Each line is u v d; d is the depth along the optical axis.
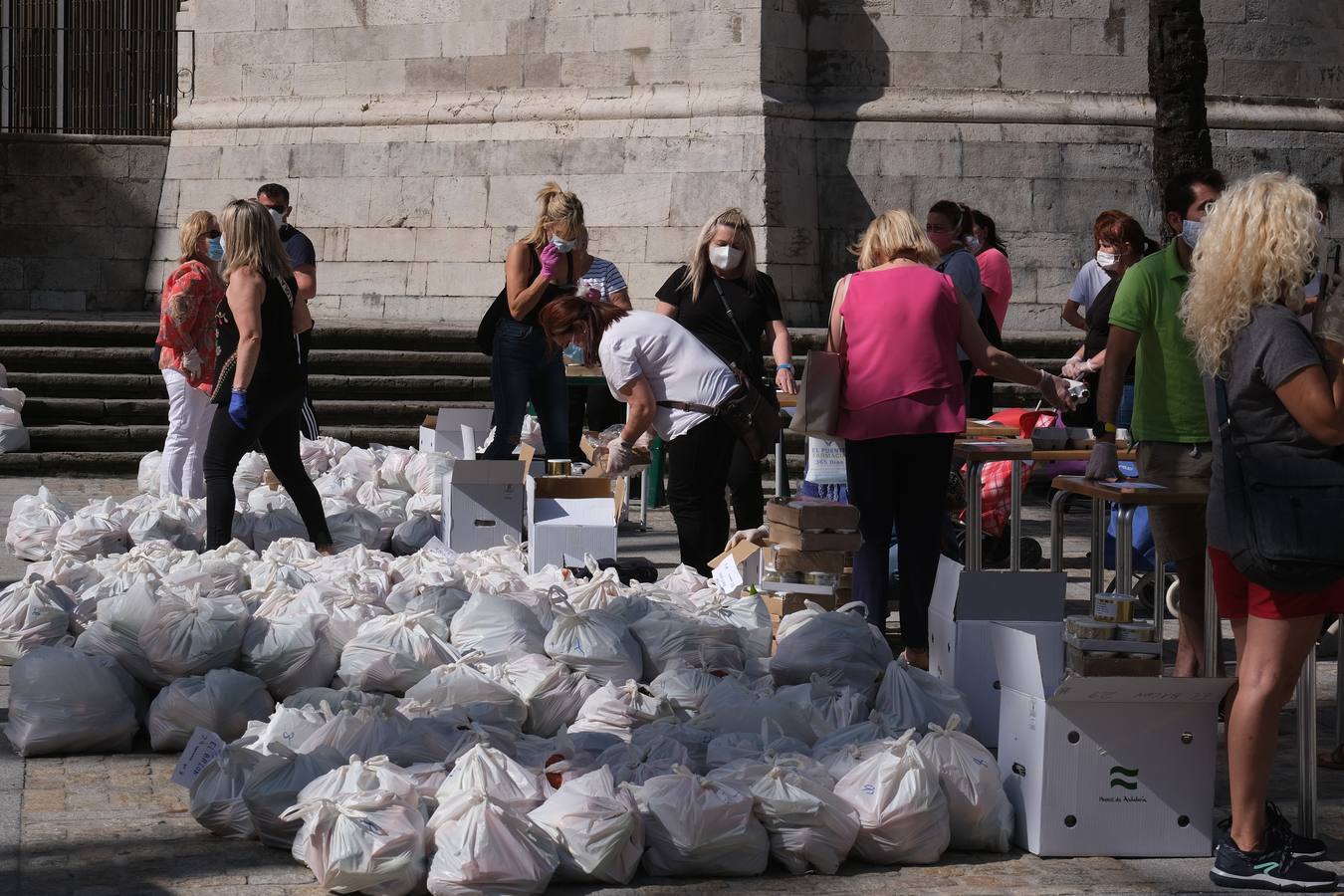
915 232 21.19
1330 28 56.75
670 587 21.86
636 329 22.72
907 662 18.61
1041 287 54.06
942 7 54.22
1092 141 54.38
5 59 65.62
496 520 27.36
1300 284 13.62
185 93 63.50
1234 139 55.44
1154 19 39.66
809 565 21.58
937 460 20.53
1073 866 14.43
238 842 14.49
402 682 18.25
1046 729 14.62
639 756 15.27
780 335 27.16
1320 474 13.49
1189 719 14.75
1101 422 19.25
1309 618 13.79
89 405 44.38
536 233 29.14
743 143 52.84
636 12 55.03
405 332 48.56
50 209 63.19
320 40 60.53
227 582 22.02
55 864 13.82
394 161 58.62
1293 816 15.85
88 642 18.53
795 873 14.07
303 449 35.62
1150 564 25.30
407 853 13.17
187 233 31.41
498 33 57.38
